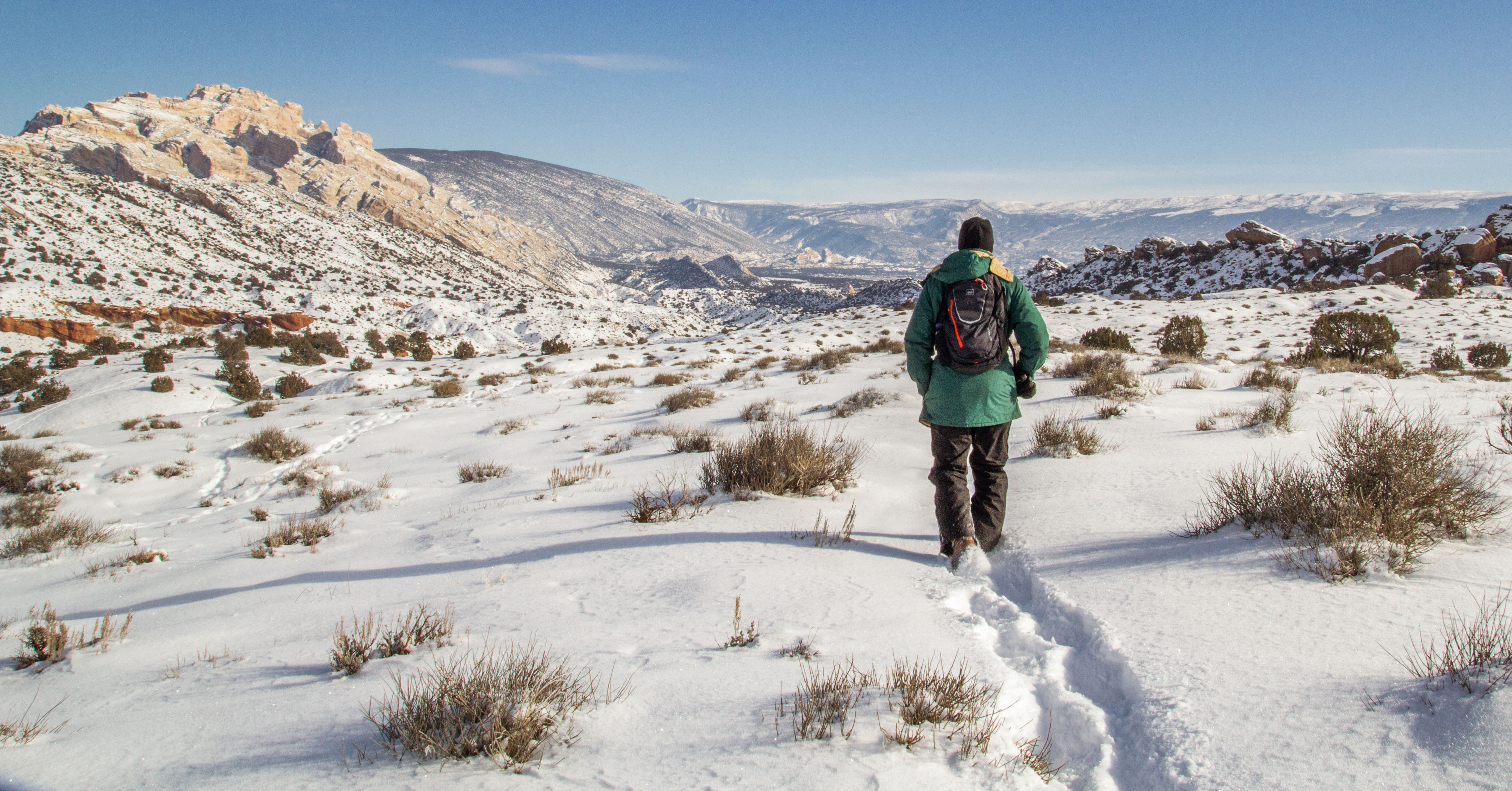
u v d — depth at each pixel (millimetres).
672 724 2291
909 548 4629
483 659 2828
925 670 2641
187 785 2029
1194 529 4277
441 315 131750
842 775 1952
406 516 7676
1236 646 2656
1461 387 11203
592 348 47531
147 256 137500
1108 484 5773
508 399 21453
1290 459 6062
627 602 3656
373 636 3297
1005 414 4137
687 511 5711
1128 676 2582
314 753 2172
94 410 31219
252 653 3305
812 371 21156
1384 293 51188
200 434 19328
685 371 26203
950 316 4113
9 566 7688
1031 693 2604
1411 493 3627
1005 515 4453
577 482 8086
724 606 3498
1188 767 1996
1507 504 4113
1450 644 2398
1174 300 56969
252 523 8758
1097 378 11758
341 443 16484
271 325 87938
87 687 3031
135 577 6129
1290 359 18578
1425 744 1918
